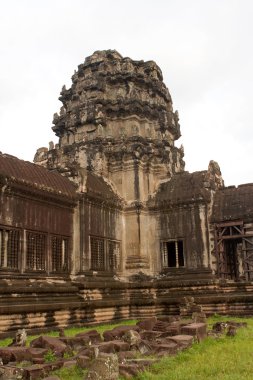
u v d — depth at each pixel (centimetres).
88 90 3147
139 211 2792
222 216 2705
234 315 2309
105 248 2578
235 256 2962
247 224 2627
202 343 1285
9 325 1719
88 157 2883
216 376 884
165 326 1498
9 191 1952
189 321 1731
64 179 2411
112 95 3164
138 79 3173
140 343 1170
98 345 1085
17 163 2142
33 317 1833
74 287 2189
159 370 939
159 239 2820
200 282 2512
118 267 2691
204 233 2686
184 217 2770
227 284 2509
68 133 3156
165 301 2458
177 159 3180
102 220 2584
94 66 3247
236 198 2812
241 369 944
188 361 1035
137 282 2584
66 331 1861
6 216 1930
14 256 1959
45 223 2167
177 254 2755
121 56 3331
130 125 3023
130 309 2472
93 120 3000
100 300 2239
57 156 2975
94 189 2545
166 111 3294
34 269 2059
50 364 956
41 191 2131
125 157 2903
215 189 2917
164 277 2728
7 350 1066
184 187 2852
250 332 1535
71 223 2367
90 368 863
